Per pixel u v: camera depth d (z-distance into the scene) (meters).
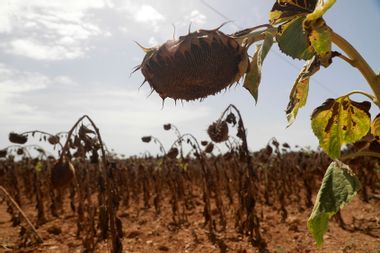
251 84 1.58
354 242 6.55
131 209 11.25
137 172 13.55
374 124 1.65
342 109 1.65
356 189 1.39
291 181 12.77
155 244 7.06
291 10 1.53
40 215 8.95
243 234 7.23
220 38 1.55
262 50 1.49
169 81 1.60
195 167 14.91
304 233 7.33
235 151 7.10
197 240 7.21
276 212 9.77
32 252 6.52
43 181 13.02
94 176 10.01
